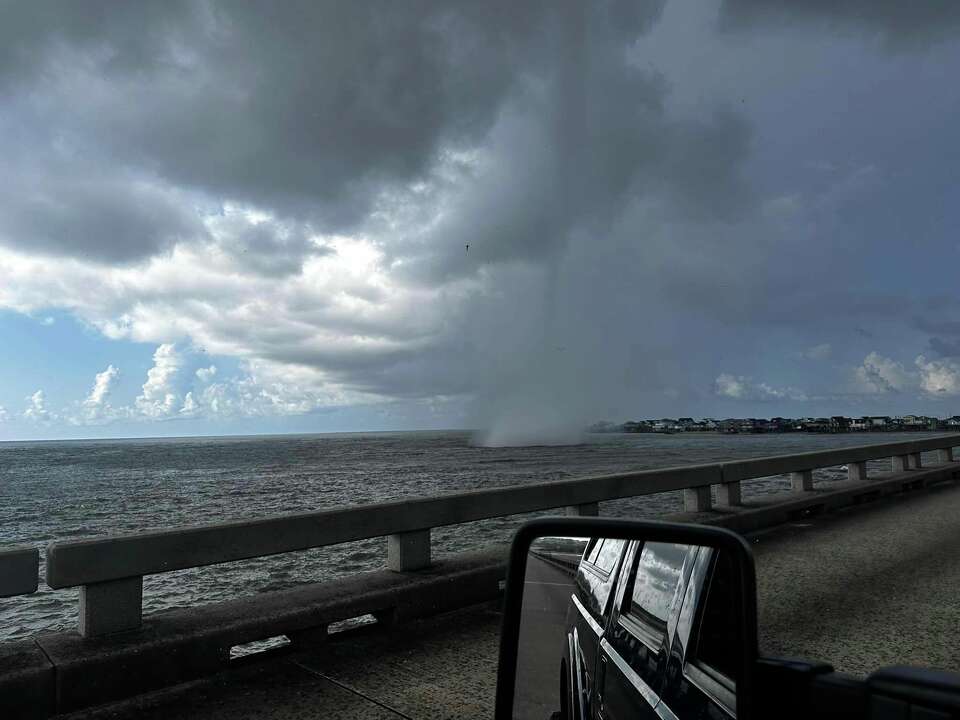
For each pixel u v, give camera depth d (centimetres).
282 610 512
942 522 1124
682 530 182
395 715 409
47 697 402
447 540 1255
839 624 594
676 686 182
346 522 580
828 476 2539
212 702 427
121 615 463
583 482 803
